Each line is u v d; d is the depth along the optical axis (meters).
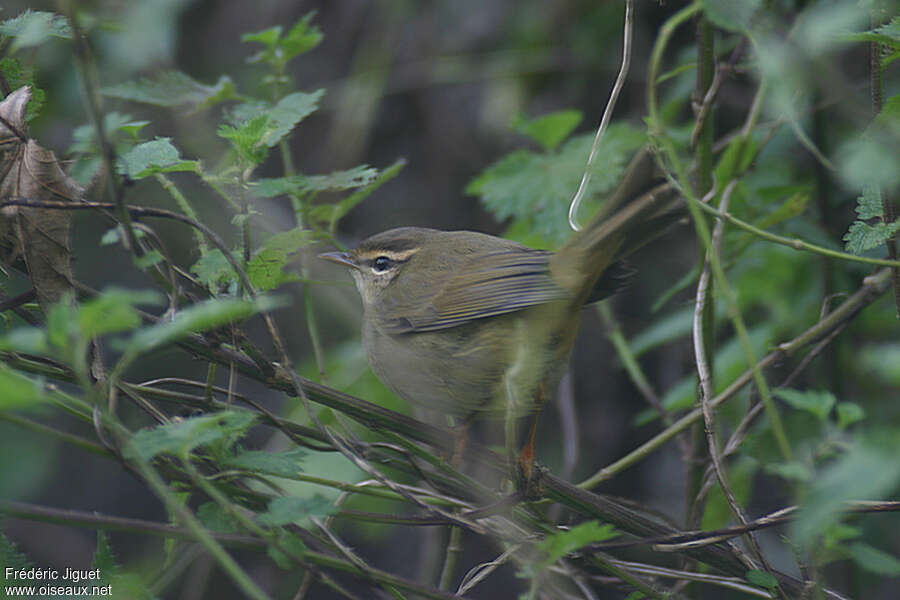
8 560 5.75
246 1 14.96
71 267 6.34
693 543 6.62
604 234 6.50
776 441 7.72
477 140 13.84
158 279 6.32
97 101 5.54
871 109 6.74
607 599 9.53
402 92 14.28
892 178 4.69
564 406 10.20
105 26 8.66
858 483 4.00
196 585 10.95
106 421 5.16
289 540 5.78
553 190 9.38
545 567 5.55
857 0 6.39
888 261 6.48
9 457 12.12
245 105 7.58
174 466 6.08
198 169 6.35
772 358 7.76
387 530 12.33
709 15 5.76
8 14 10.91
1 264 6.56
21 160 6.29
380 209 14.25
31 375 6.27
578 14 13.03
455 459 7.32
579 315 7.31
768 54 5.82
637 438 13.40
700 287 7.79
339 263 9.35
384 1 13.86
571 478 9.80
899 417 9.41
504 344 7.66
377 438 10.84
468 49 13.55
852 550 6.88
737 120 12.09
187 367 13.74
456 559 7.91
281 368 6.74
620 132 9.73
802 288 10.32
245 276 6.13
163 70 10.48
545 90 13.35
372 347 8.75
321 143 14.56
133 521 5.44
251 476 6.38
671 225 6.77
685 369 12.41
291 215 12.79
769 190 9.38
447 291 8.09
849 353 9.73
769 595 6.82
